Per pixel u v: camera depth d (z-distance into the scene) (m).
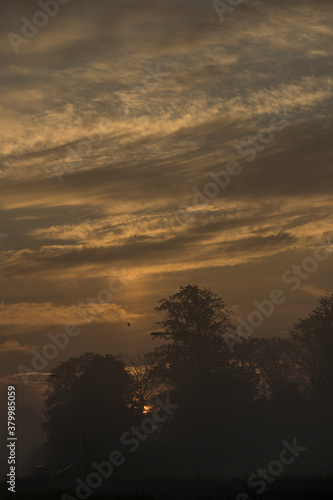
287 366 104.75
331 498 38.50
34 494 61.19
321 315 99.88
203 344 103.56
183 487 59.22
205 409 98.75
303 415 96.06
